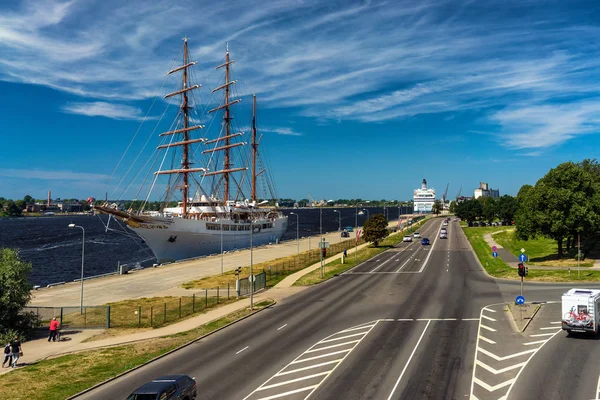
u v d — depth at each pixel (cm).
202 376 2795
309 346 3347
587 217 6325
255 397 2433
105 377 2828
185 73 11725
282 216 15762
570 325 3275
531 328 3619
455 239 12300
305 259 8925
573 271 6116
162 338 3719
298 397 2414
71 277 9150
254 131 16312
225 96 14400
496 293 5069
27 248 14288
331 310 4538
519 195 16650
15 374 2917
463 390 2444
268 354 3197
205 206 12006
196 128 11525
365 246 11219
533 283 5578
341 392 2462
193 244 10575
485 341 3319
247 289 5762
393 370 2778
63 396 2533
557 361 2847
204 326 4072
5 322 3831
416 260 8275
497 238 11481
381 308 4528
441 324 3838
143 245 15175
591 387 2442
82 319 4431
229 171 14012
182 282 6694
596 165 11631
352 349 3231
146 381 2753
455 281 5944
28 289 4053
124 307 4997
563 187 6738
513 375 2644
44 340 3778
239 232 11938
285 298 5288
